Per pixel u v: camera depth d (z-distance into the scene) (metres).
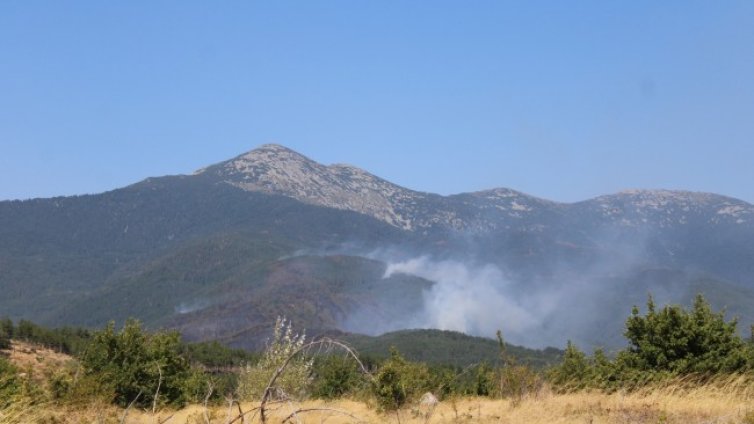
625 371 16.11
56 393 14.62
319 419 12.74
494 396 16.64
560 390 15.23
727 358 15.40
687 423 10.27
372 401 14.90
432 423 12.51
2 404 11.03
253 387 15.70
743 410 10.65
